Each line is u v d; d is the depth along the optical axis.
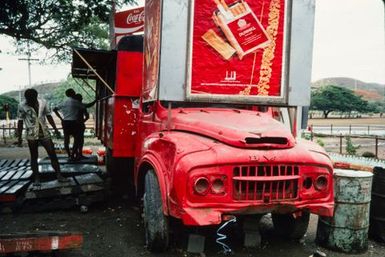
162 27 4.83
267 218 6.74
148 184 4.97
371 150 20.38
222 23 5.01
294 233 5.47
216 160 4.20
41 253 4.67
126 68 7.07
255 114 5.45
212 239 5.55
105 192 7.25
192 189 4.15
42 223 6.32
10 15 16.67
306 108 10.73
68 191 6.89
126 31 11.12
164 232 4.82
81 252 5.04
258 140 4.42
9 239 4.39
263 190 4.31
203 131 4.71
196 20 4.94
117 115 7.07
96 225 6.24
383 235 5.63
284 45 5.20
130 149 7.11
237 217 5.45
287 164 4.40
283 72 5.21
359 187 5.16
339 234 5.23
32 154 7.10
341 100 128.25
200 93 4.98
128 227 6.14
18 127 7.70
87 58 9.06
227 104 5.73
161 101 5.61
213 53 5.00
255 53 5.12
